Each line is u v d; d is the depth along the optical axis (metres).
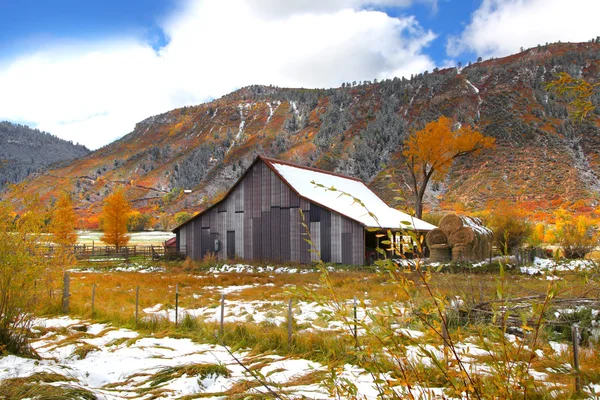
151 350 8.19
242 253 33.75
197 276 26.09
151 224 127.88
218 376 6.10
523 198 92.50
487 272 20.30
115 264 35.47
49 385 5.02
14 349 7.46
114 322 11.41
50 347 8.27
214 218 35.38
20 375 5.62
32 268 8.03
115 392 5.40
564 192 93.31
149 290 19.03
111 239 43.19
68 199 27.84
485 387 2.66
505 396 2.39
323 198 33.12
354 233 28.94
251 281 22.30
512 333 6.73
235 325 9.91
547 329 7.69
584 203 84.56
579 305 7.78
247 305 14.45
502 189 100.19
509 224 31.81
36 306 8.34
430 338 2.47
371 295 14.48
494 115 170.12
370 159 147.88
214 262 33.16
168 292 18.62
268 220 32.75
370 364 2.61
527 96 182.50
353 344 2.73
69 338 9.08
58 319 11.87
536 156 116.69
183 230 36.84
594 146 118.19
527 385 2.35
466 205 93.00
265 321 10.75
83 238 85.38
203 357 7.53
